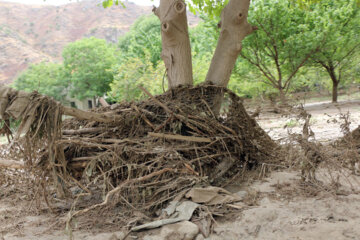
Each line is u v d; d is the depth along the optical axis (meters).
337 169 4.08
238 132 4.46
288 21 17.95
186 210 3.33
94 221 3.41
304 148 4.24
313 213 3.23
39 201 3.83
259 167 4.84
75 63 39.91
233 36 4.87
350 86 29.31
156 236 3.00
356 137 4.70
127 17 192.00
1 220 3.58
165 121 3.94
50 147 3.27
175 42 4.85
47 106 3.20
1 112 3.07
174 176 3.67
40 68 44.75
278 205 3.51
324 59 19.22
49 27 176.88
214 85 4.36
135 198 3.67
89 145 3.64
